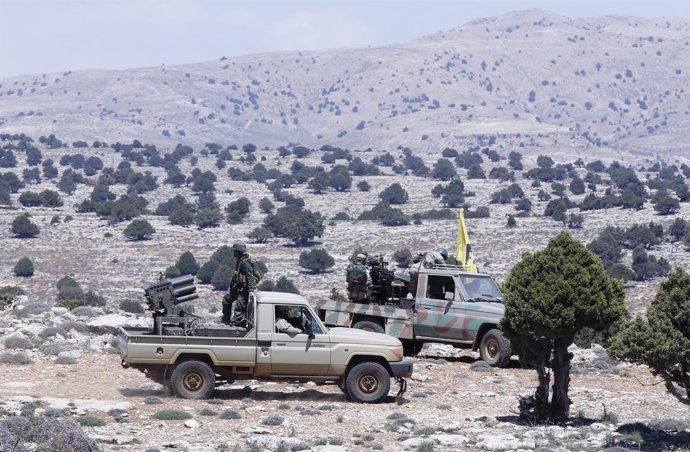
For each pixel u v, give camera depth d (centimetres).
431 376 5400
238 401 4378
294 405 4356
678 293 3669
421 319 6009
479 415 4253
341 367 4441
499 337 5753
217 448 3397
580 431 3881
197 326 4494
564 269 3956
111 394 4444
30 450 3102
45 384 4625
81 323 6675
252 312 4478
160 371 4391
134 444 3403
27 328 6347
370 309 6047
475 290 6016
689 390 3731
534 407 4169
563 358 4103
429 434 3772
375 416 4144
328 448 3356
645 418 4319
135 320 6806
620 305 4016
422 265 6156
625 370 5903
